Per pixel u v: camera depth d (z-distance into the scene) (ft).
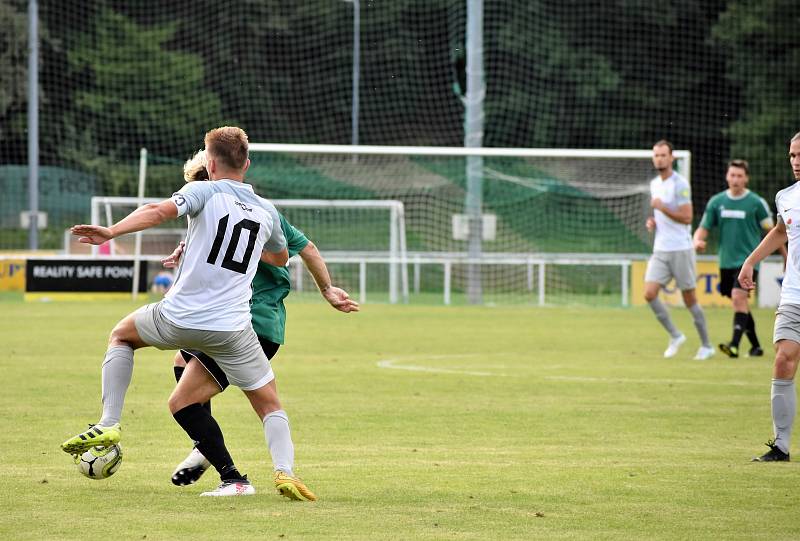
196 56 416.67
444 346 156.97
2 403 96.63
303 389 109.40
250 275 58.80
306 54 425.28
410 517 54.13
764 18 375.25
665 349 155.22
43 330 173.06
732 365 134.31
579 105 402.11
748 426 87.66
